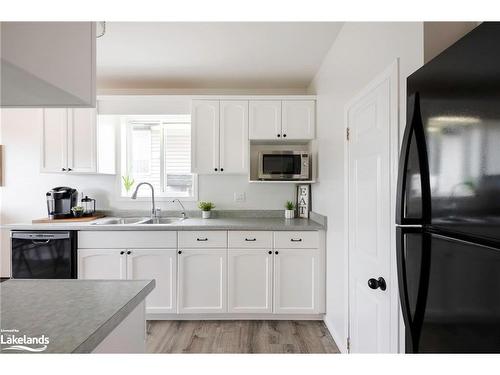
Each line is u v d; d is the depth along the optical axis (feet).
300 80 10.45
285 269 8.57
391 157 4.37
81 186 10.80
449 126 2.43
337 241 7.36
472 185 2.15
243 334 7.91
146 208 10.80
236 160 9.62
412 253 2.93
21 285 3.51
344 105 6.77
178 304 8.50
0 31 1.94
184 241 8.50
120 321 2.81
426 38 3.60
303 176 9.59
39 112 9.51
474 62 2.12
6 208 11.02
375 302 4.99
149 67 9.37
